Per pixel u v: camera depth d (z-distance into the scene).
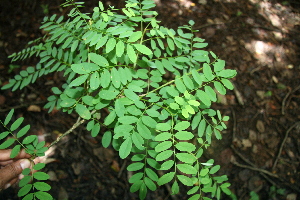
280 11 5.23
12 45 3.97
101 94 1.22
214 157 3.43
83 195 3.07
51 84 3.71
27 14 4.29
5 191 2.82
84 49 1.50
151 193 3.16
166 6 4.73
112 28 1.17
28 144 1.41
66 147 3.32
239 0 5.20
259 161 3.54
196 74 1.28
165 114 1.32
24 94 3.59
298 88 4.18
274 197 3.31
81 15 1.30
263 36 4.65
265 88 4.12
